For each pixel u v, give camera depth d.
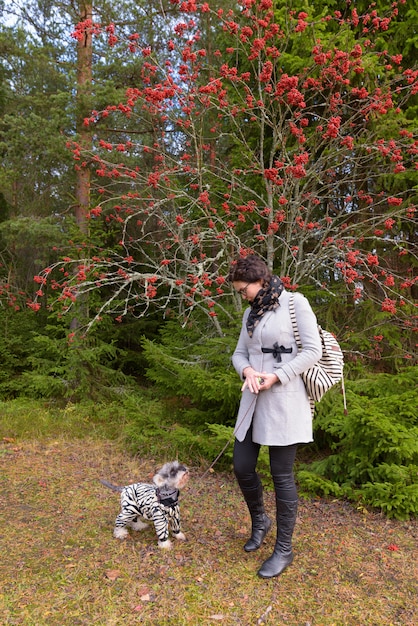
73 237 6.65
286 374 2.54
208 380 4.41
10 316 8.10
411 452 3.39
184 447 4.68
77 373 6.83
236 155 5.72
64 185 8.38
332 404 4.07
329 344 2.68
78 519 3.38
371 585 2.65
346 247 4.53
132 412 5.01
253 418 2.74
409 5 5.20
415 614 2.41
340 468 3.85
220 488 3.98
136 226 7.94
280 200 4.31
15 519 3.35
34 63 6.97
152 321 8.27
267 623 2.32
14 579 2.63
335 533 3.24
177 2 4.46
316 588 2.61
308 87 4.98
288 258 5.02
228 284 5.27
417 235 5.37
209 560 2.86
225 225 4.93
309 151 5.33
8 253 9.24
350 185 5.42
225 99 5.18
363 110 4.56
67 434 5.43
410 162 5.05
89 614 2.35
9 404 6.55
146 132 7.21
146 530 3.25
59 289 7.55
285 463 2.67
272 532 3.21
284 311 2.67
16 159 6.82
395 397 3.74
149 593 2.53
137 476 4.22
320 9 5.52
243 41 4.49
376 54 4.88
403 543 3.12
